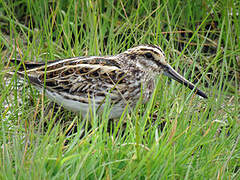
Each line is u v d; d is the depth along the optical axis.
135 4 13.28
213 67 11.90
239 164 8.52
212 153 7.98
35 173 6.87
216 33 13.05
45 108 10.38
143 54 9.48
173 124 8.40
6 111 9.37
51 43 11.16
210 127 8.56
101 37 11.30
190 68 10.96
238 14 12.73
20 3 14.00
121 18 13.44
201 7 13.27
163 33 12.13
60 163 7.22
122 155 7.68
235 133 8.91
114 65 9.50
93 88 9.27
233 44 12.17
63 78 9.34
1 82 10.16
